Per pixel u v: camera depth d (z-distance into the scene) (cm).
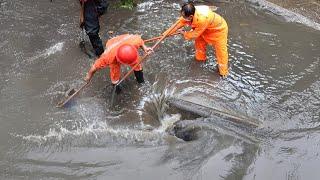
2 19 750
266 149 517
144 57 583
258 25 768
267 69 656
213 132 539
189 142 528
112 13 787
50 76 635
